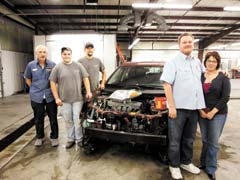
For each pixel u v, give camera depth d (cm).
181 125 247
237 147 358
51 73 326
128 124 290
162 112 281
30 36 1162
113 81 398
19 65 1005
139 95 325
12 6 804
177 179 251
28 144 363
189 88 237
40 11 902
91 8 849
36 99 335
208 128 254
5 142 360
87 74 341
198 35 1536
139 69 403
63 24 1167
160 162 299
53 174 266
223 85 239
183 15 1009
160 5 695
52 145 353
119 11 927
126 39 1689
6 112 548
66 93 325
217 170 276
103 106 313
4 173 268
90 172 271
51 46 822
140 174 266
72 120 339
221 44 1875
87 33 812
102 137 296
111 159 308
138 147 352
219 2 816
